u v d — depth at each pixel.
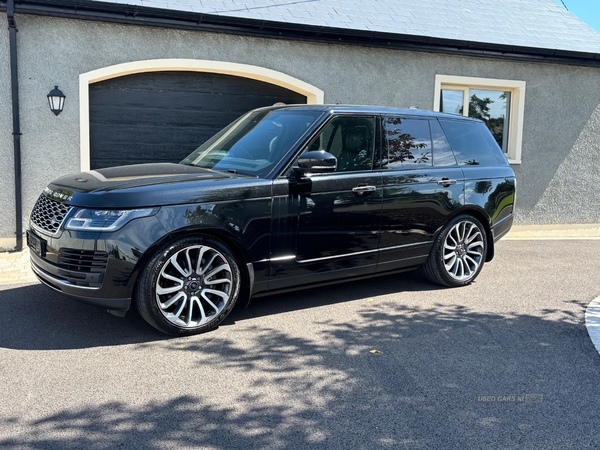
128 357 3.90
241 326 4.59
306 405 3.27
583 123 10.51
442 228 5.69
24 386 3.42
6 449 2.73
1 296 5.25
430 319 4.88
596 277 6.65
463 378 3.69
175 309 4.28
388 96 9.23
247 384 3.53
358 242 5.04
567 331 4.65
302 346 4.18
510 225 6.44
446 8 10.70
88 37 7.45
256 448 2.81
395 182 5.22
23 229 7.45
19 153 7.22
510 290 5.95
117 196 3.96
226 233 4.29
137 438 2.87
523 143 10.19
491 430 3.05
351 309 5.12
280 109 5.45
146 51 7.76
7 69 7.12
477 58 9.66
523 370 3.84
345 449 2.82
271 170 4.58
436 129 5.78
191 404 3.25
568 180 10.55
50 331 4.36
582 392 3.53
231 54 8.21
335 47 8.79
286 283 4.70
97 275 3.90
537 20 11.20
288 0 9.20
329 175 4.82
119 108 7.91
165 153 8.25
